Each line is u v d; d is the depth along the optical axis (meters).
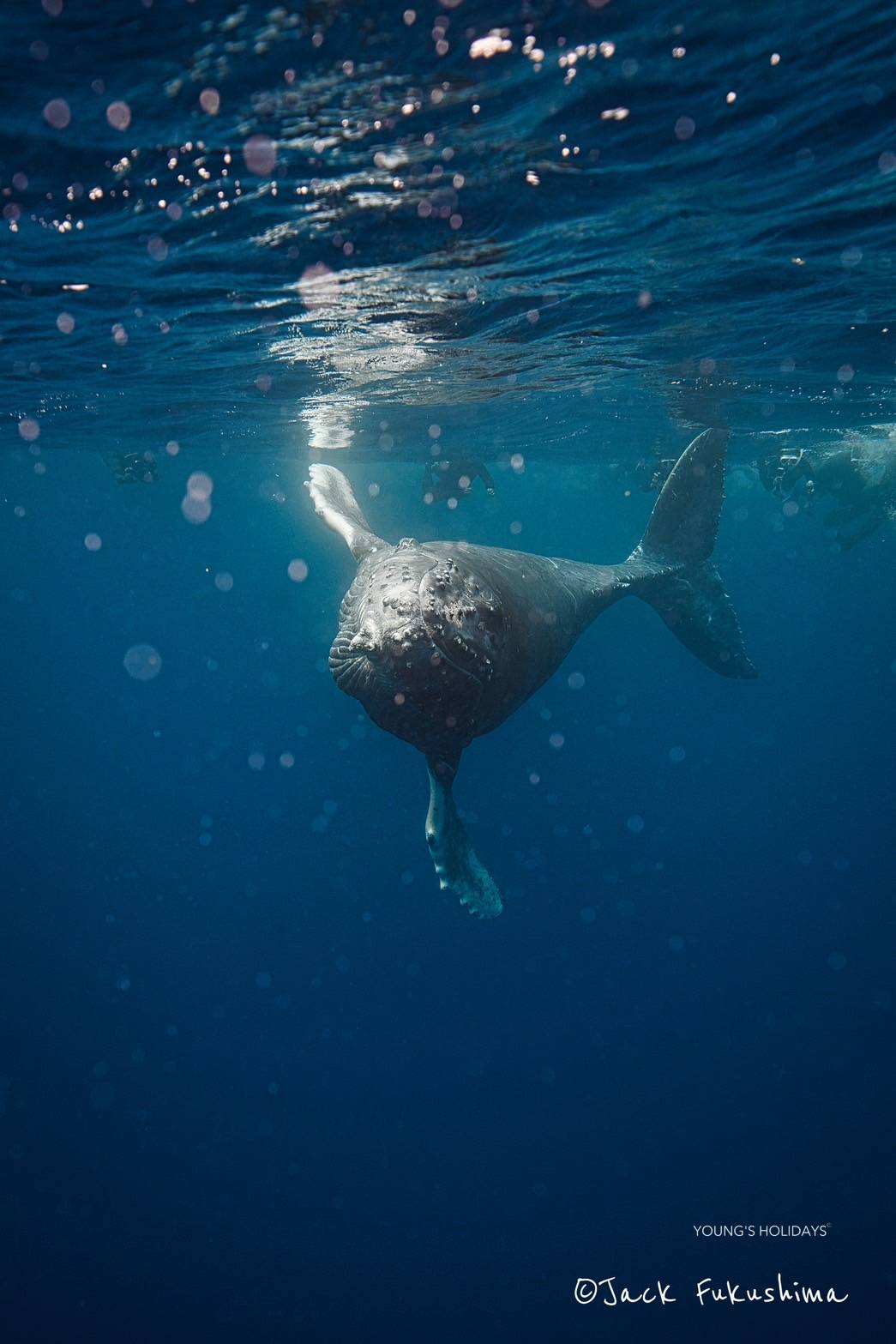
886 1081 20.27
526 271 8.62
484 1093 21.38
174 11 4.12
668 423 19.95
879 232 7.77
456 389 15.37
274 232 7.25
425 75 4.79
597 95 5.11
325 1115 20.78
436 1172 18.88
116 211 6.70
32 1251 16.94
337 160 5.86
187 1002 25.72
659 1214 17.30
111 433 20.88
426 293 9.28
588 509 58.38
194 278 8.57
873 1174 17.44
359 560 7.20
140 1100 21.38
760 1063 21.53
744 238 7.88
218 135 5.43
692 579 11.39
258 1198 18.25
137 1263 16.67
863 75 5.00
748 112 5.39
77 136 5.41
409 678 5.21
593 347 12.27
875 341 12.24
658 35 4.50
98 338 11.20
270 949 29.05
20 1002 25.98
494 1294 15.89
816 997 24.08
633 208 6.98
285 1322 15.43
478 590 5.66
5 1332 15.18
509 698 6.04
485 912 6.24
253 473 34.22
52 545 82.38
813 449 24.67
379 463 29.67
